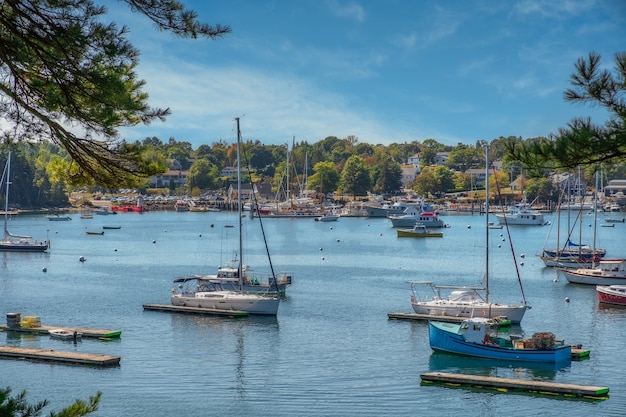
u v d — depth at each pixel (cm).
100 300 8694
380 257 13788
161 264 12638
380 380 5297
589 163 1773
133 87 1991
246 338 6619
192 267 12219
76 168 2150
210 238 18150
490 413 4591
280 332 6875
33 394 4953
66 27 1723
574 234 19325
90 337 6638
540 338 5750
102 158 2033
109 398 4884
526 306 7344
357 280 10519
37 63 1822
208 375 5422
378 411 4650
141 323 7306
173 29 1830
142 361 5809
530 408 4672
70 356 5747
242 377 5378
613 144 1695
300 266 12331
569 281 10169
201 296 7956
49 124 1909
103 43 1764
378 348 6247
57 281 10388
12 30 1741
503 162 1939
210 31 1850
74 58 1781
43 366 5603
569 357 5800
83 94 1858
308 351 6138
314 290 9500
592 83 1742
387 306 8269
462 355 5959
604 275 9856
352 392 5022
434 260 13250
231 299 7762
